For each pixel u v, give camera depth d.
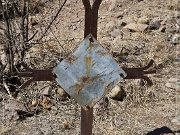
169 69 2.19
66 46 2.32
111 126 1.75
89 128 1.40
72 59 1.34
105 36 2.59
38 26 2.73
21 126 1.79
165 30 2.60
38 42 2.20
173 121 1.76
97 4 1.35
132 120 1.79
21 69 2.06
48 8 3.08
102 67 1.35
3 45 2.20
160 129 1.71
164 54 2.30
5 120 1.83
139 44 2.40
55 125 1.79
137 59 2.25
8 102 1.94
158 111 1.85
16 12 2.31
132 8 3.00
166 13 2.83
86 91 1.34
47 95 1.96
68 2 3.22
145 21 2.68
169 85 2.02
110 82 1.34
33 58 2.19
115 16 2.90
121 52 2.31
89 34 1.34
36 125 1.79
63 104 1.92
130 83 1.99
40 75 1.36
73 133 1.73
